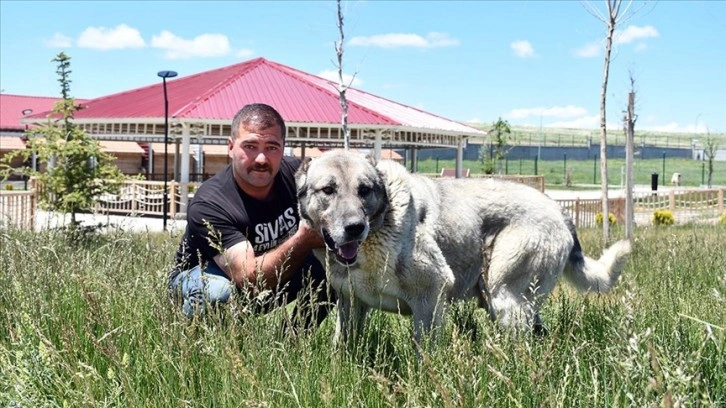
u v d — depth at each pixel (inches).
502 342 74.2
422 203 91.9
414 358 78.7
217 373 69.6
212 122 530.0
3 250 112.3
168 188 528.7
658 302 91.7
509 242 101.9
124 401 65.6
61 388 66.9
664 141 2605.8
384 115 574.9
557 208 108.3
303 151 634.8
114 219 396.2
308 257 99.2
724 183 1418.6
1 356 71.4
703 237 229.5
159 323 77.5
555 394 60.1
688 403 51.1
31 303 84.8
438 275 89.1
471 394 58.5
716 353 70.0
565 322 92.7
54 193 252.2
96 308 77.6
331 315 100.6
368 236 86.7
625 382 58.2
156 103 605.6
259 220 94.3
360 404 64.2
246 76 621.3
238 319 74.6
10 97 1309.1
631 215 260.8
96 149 258.1
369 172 86.1
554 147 1926.7
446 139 675.4
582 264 111.2
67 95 262.8
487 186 104.4
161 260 115.1
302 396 65.8
